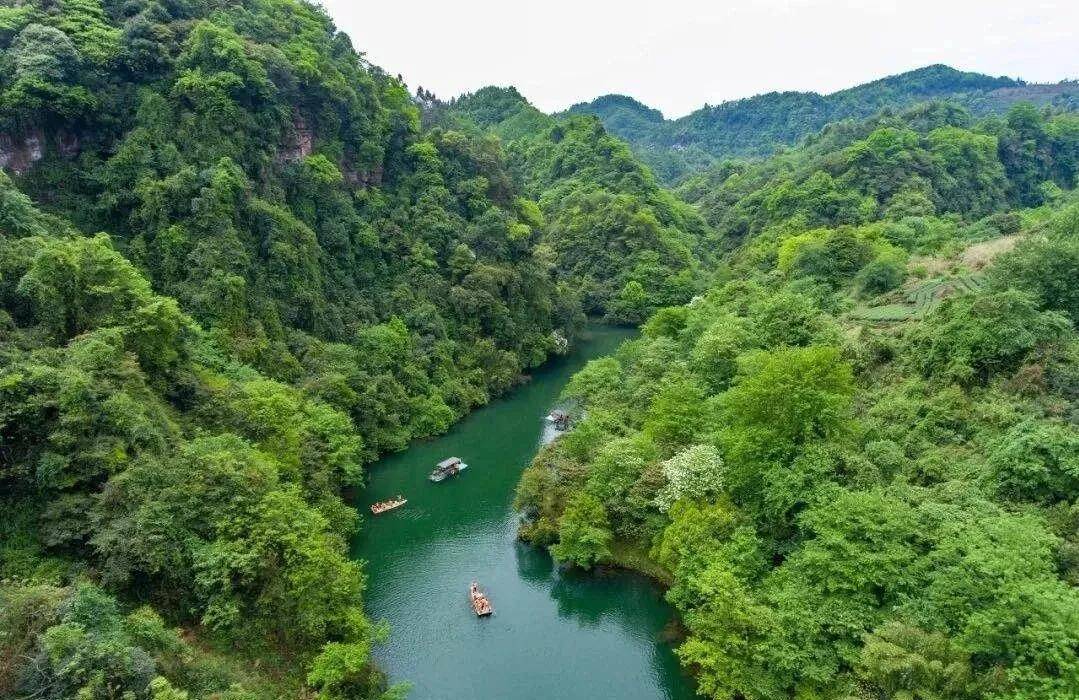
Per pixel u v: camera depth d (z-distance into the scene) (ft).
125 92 264.31
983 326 157.99
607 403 237.66
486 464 248.52
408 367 288.10
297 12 370.32
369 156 352.90
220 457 140.97
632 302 487.61
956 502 120.57
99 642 96.84
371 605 164.55
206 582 122.72
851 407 167.53
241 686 113.19
